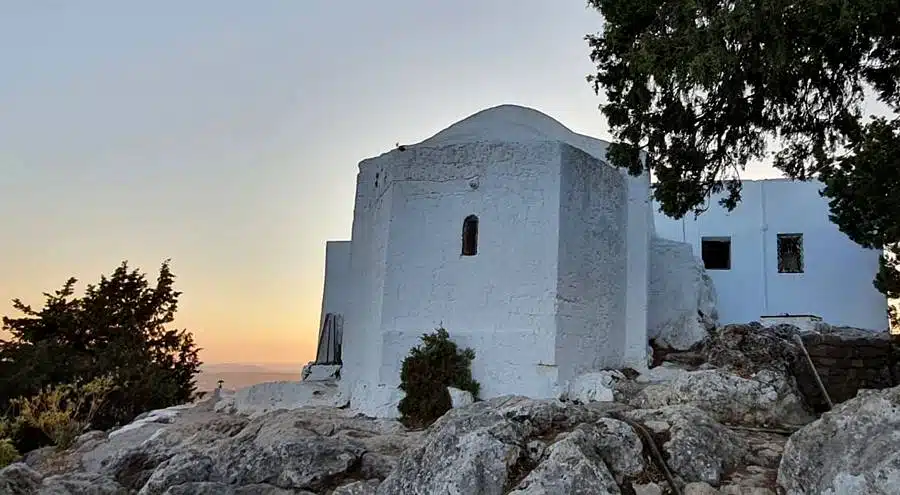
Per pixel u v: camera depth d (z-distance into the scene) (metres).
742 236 24.05
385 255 15.63
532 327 14.62
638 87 10.71
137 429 15.85
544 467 7.16
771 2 8.73
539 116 18.69
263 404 17.30
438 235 15.52
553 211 14.99
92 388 18.77
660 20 10.09
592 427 7.87
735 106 10.76
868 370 15.94
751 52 9.48
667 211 11.81
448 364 14.38
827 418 6.96
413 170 15.91
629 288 17.19
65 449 15.32
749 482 7.32
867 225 14.66
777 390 11.09
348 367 16.88
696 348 17.52
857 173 11.78
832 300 22.81
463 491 7.18
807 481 6.68
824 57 9.88
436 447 7.87
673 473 7.48
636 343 16.83
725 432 8.30
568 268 15.02
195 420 16.45
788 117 11.00
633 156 11.70
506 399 9.14
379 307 15.52
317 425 11.70
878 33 9.20
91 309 26.42
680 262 18.94
